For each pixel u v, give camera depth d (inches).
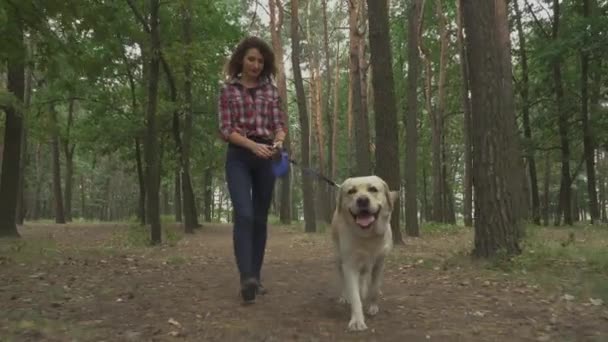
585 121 845.2
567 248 357.1
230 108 196.5
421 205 1720.0
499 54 303.4
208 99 804.6
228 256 382.9
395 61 1159.0
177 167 793.6
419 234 609.0
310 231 701.9
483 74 301.4
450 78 1096.2
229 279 255.0
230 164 197.2
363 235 169.6
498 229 303.7
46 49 361.7
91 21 375.6
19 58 357.1
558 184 1774.1
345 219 174.1
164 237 552.1
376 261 180.9
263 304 198.4
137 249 432.1
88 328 162.2
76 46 378.3
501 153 304.2
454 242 500.1
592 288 221.1
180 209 994.7
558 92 866.8
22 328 159.3
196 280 251.4
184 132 698.8
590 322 172.7
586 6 811.4
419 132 1278.3
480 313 185.6
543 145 964.0
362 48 785.6
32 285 230.8
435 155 971.3
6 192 490.6
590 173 865.5
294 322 173.0
